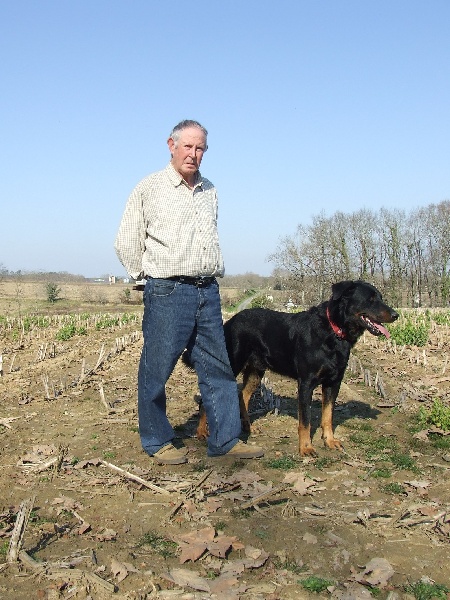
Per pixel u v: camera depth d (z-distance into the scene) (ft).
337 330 19.35
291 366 20.54
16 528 12.66
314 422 23.65
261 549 12.73
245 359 22.07
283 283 168.25
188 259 17.74
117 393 29.27
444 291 178.19
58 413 25.04
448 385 31.19
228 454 19.01
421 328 52.44
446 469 18.01
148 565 12.17
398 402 26.66
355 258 172.45
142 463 18.56
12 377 34.45
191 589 11.28
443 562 12.41
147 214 18.07
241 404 22.48
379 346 48.11
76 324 71.51
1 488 16.39
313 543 13.11
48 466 17.83
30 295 159.33
